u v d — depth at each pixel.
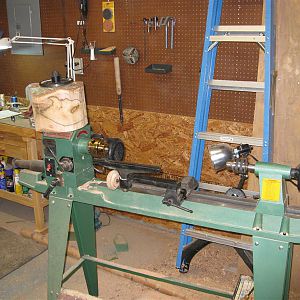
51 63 3.26
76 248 2.80
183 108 2.79
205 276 2.56
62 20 3.08
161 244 2.94
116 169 1.69
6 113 3.06
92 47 2.93
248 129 2.58
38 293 2.43
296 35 2.12
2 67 3.58
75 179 1.73
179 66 2.70
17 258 2.76
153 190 1.68
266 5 1.97
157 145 2.98
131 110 3.00
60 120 1.59
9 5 3.29
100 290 2.45
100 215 3.37
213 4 2.17
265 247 1.41
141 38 2.78
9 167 3.14
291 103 2.22
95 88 3.12
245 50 2.43
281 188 1.42
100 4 2.87
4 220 3.28
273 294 1.44
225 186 2.61
